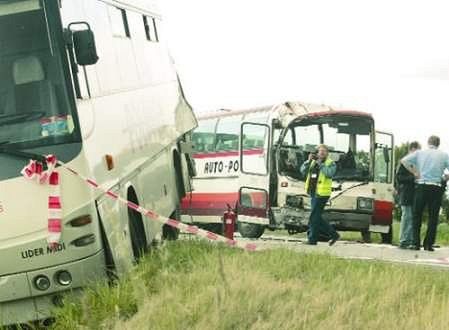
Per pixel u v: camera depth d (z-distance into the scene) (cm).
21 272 1269
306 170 2577
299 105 3177
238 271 1327
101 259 1312
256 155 3238
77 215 1281
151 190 1784
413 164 2397
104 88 1491
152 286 1321
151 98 1898
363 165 3183
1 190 1272
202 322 1051
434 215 2372
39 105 1295
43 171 1273
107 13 1623
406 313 1105
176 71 2284
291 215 3133
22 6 1310
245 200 3294
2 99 1295
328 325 1020
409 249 2420
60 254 1274
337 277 1349
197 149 3841
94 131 1373
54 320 1273
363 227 3181
